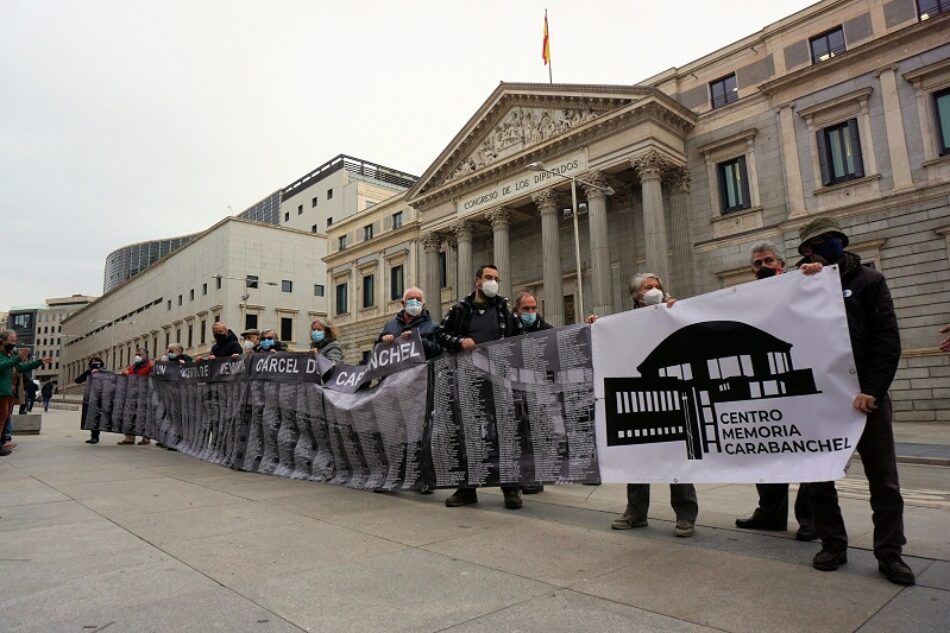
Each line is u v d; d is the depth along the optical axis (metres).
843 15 22.36
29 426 14.62
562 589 3.25
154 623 2.77
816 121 22.58
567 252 31.42
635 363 4.64
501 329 6.04
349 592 3.20
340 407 7.17
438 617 2.85
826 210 21.98
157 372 11.78
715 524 4.92
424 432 6.14
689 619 2.81
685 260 25.42
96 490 6.45
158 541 4.26
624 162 25.19
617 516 5.25
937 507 5.96
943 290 19.30
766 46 24.39
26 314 160.00
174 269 69.31
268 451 8.13
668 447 4.37
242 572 3.54
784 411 3.82
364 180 73.12
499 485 5.42
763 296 4.01
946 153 19.72
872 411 3.53
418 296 7.05
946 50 19.83
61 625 2.75
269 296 59.19
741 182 24.77
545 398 5.18
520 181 29.64
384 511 5.43
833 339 3.67
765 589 3.22
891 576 3.31
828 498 3.62
